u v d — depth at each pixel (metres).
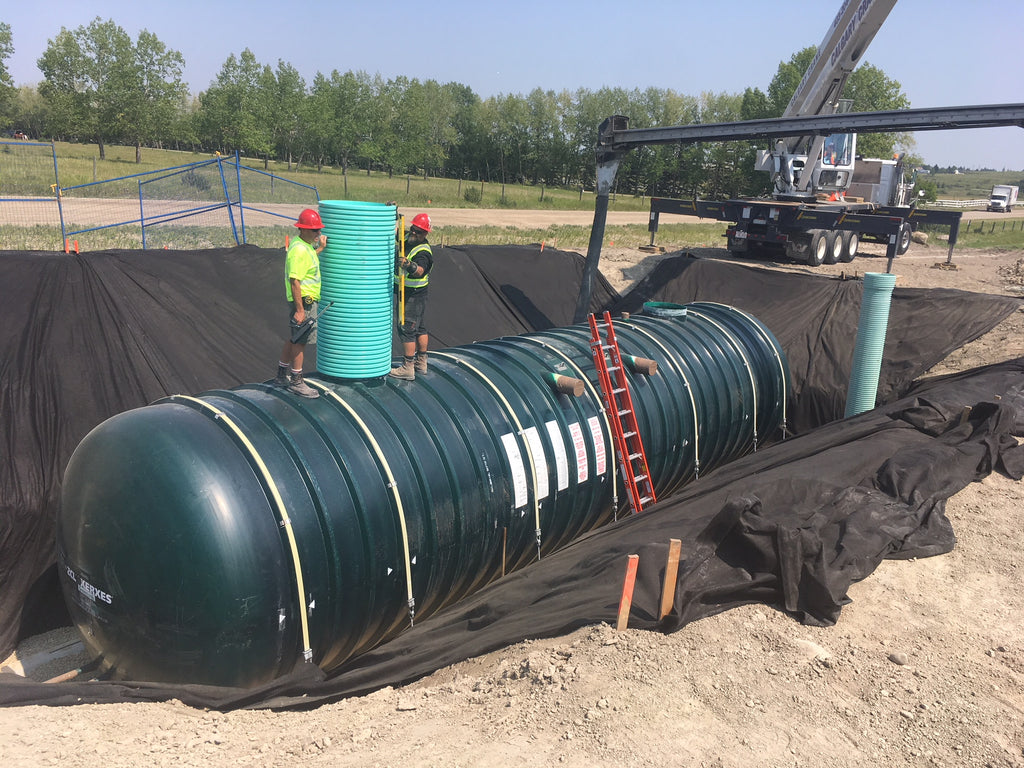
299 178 60.22
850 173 28.45
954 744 5.42
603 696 5.65
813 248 24.58
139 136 63.66
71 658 8.55
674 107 90.56
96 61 63.59
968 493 9.39
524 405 8.85
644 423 10.49
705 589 6.80
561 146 92.88
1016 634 6.86
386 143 71.12
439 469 7.57
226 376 12.57
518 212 52.91
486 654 6.71
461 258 17.83
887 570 7.75
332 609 6.70
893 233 18.27
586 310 17.19
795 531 7.11
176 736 5.33
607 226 40.88
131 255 13.06
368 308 7.54
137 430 6.47
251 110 65.62
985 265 27.95
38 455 9.87
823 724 5.55
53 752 4.99
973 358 15.41
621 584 7.06
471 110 96.75
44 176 38.12
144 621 6.12
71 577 6.46
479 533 7.96
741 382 12.60
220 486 6.14
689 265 19.45
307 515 6.48
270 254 14.77
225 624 6.04
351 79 69.94
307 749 5.18
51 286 11.73
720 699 5.72
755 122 14.85
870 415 11.66
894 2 19.70
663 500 10.82
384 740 5.30
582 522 9.63
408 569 7.19
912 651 6.52
